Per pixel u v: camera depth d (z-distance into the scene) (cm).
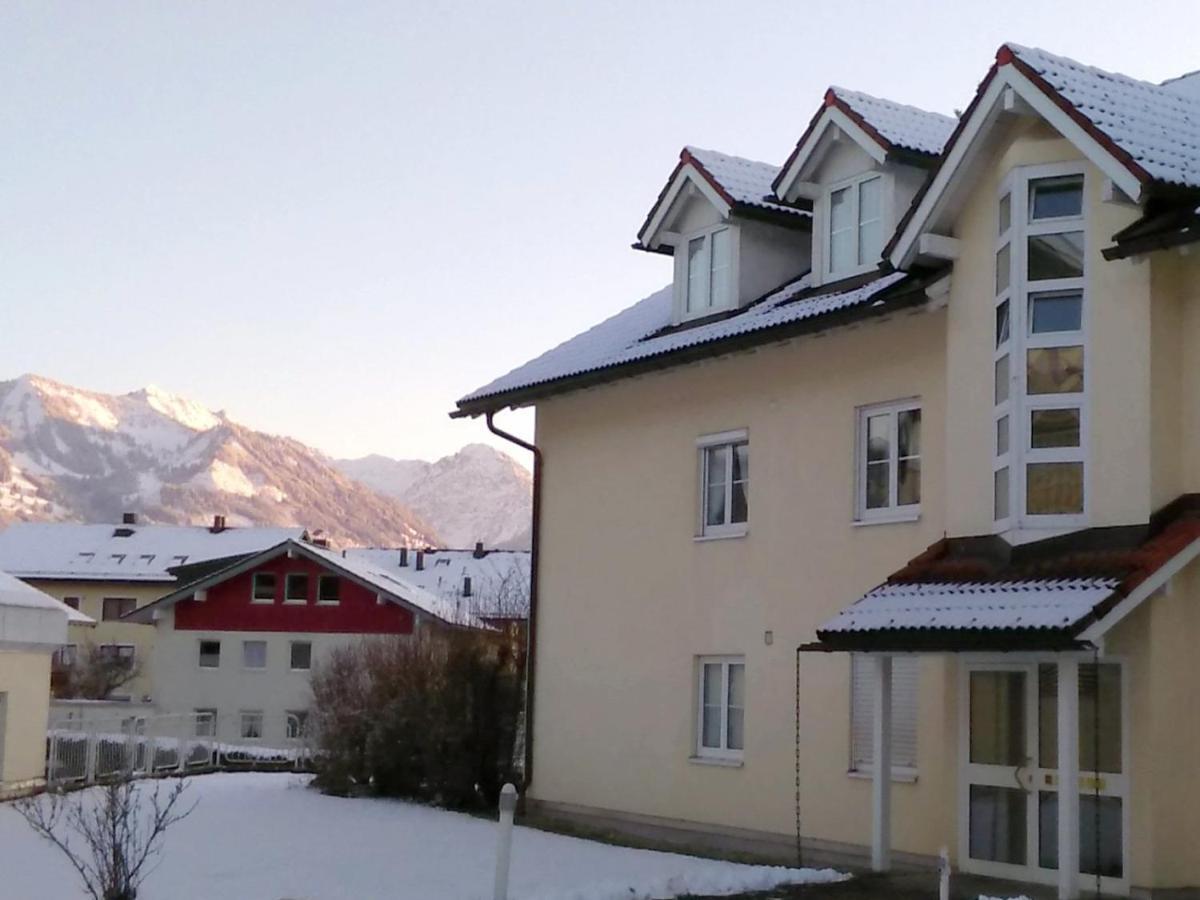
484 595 4106
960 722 1488
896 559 1644
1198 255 1319
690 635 1933
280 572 5150
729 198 1998
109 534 7844
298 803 2305
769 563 1819
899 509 1658
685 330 2058
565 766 2139
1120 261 1341
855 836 1647
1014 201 1412
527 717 2222
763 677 1809
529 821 2102
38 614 2484
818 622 1739
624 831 1991
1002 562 1399
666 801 1939
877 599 1448
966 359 1487
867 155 1819
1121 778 1314
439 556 7881
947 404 1515
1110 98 1384
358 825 2014
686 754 1916
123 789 2225
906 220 1512
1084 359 1363
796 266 2067
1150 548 1262
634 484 2064
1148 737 1292
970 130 1434
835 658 1705
